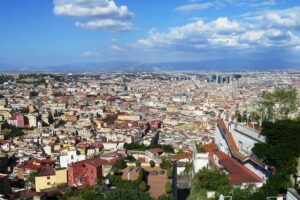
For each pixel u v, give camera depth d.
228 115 139.88
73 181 134.12
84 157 173.25
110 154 161.38
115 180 99.38
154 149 171.38
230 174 77.06
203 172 77.56
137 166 119.00
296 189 58.59
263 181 72.81
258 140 83.25
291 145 69.56
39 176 138.12
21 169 163.50
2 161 179.50
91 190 101.75
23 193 119.38
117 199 81.38
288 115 102.31
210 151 107.50
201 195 73.19
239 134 95.94
